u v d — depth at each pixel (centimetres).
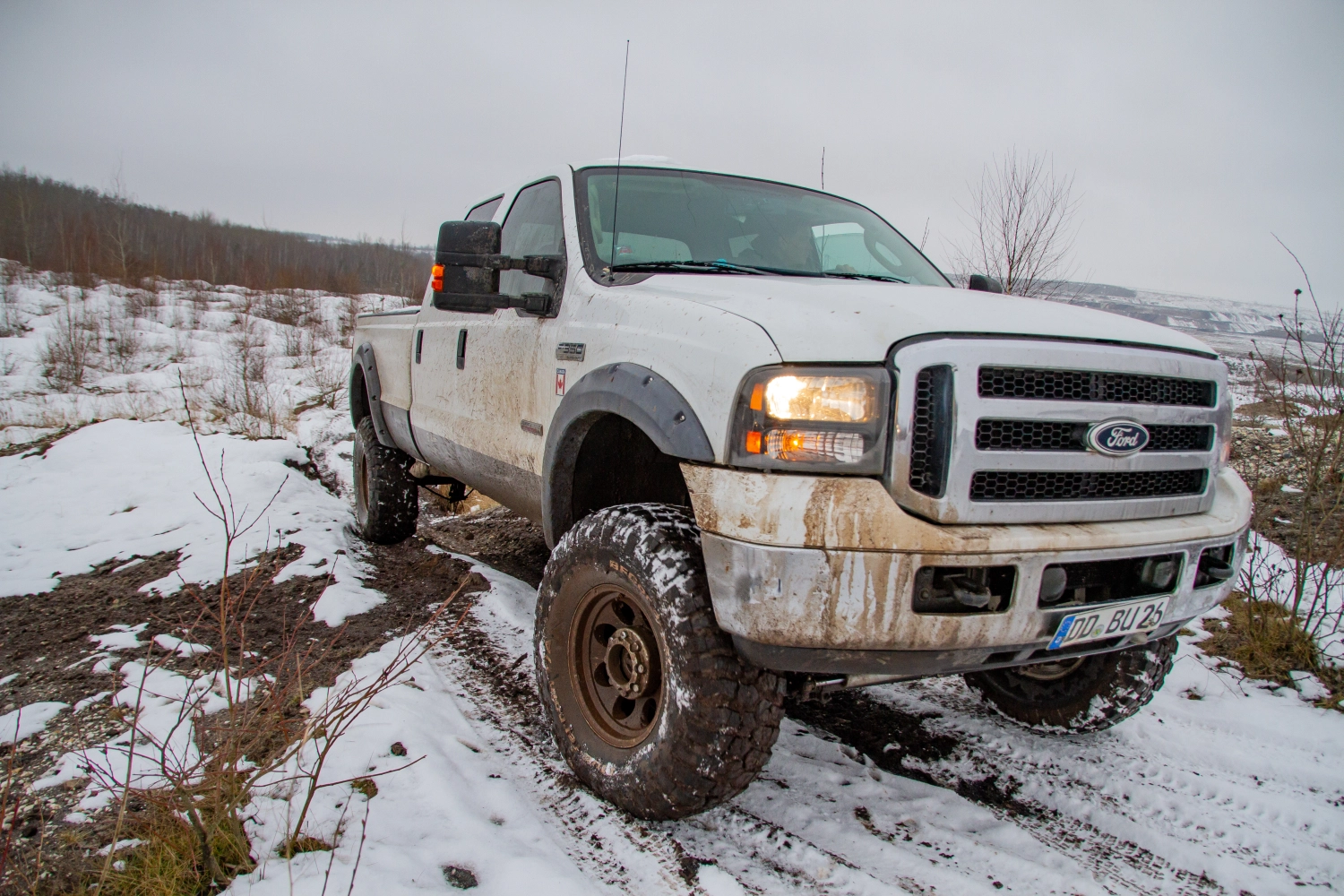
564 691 228
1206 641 353
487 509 600
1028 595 172
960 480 167
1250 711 291
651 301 222
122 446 667
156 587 383
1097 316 210
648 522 203
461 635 330
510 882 175
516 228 341
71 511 513
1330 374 364
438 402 370
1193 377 201
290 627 336
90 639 326
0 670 299
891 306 186
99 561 427
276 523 468
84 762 223
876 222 344
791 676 201
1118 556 181
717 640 184
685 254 280
